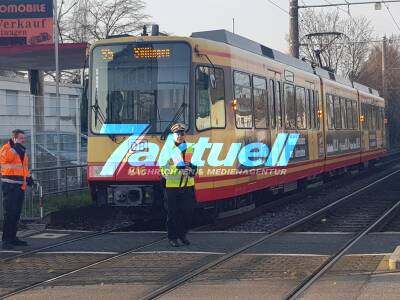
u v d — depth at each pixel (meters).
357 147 48.97
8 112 29.75
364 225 24.84
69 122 33.53
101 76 23.30
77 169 33.00
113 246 20.41
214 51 23.78
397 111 115.44
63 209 26.75
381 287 14.24
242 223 25.55
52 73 83.75
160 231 23.58
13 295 14.35
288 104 31.66
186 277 15.72
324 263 17.22
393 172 56.44
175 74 22.70
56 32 39.56
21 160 20.64
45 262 18.06
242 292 14.19
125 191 22.91
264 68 28.44
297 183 34.78
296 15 47.41
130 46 23.09
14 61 43.38
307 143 34.78
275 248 19.61
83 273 16.50
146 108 22.81
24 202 25.89
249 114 26.38
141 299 13.73
